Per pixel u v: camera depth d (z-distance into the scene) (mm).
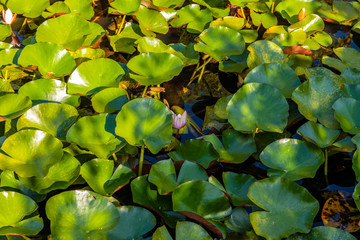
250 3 2432
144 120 1781
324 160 1879
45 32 2131
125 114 1776
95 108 1879
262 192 1677
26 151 1729
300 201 1668
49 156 1731
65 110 1855
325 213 1741
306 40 2268
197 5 2369
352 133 1829
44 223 1694
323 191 1800
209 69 2197
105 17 2404
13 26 2307
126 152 1856
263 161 1782
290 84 1987
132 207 1664
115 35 2262
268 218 1640
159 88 1989
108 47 2242
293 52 2121
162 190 1687
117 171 1745
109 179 1729
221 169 1853
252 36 2264
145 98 1804
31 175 1689
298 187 1681
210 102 2061
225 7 2471
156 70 1990
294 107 1992
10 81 2068
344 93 1938
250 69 2098
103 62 1973
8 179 1708
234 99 1882
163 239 1586
